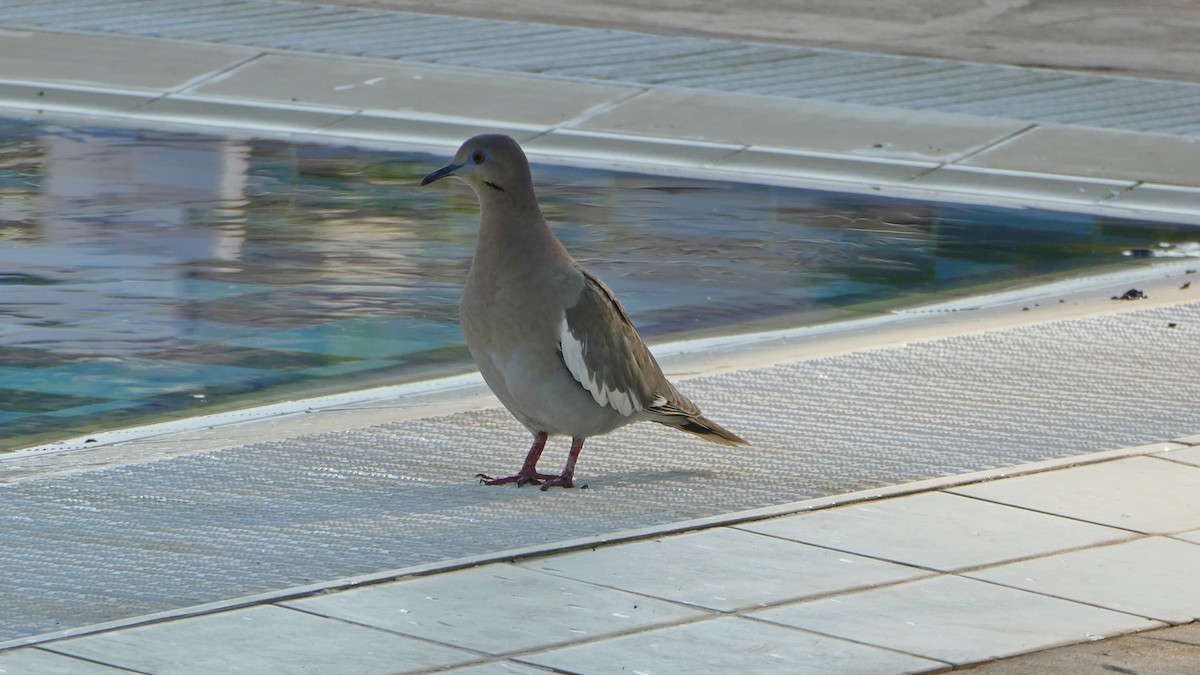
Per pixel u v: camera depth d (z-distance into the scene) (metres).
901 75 25.92
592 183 20.94
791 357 14.08
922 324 15.23
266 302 15.88
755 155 22.19
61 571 8.97
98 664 7.79
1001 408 12.32
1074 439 11.62
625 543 9.52
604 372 10.09
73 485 10.43
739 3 31.88
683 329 15.20
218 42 26.45
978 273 17.34
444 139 22.92
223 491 10.34
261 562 9.13
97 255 17.31
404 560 9.19
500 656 8.02
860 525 9.93
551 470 10.92
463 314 10.27
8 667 7.72
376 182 20.83
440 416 12.19
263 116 23.75
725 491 10.48
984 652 8.24
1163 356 13.75
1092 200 20.62
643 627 8.40
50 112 23.98
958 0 32.56
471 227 18.88
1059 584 9.15
